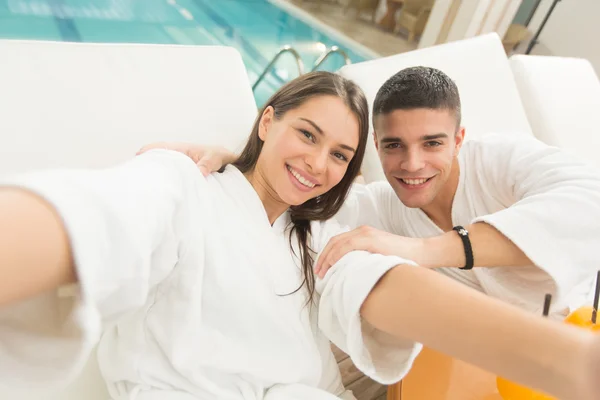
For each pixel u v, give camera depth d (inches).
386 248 33.6
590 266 36.4
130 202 17.7
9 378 16.3
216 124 47.6
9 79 37.6
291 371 30.9
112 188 17.5
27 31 135.2
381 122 39.9
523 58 79.2
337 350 55.7
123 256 16.3
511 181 44.3
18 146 35.9
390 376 29.3
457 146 43.9
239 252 28.3
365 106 31.9
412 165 39.3
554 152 43.2
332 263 31.7
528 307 44.7
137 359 27.3
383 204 52.2
